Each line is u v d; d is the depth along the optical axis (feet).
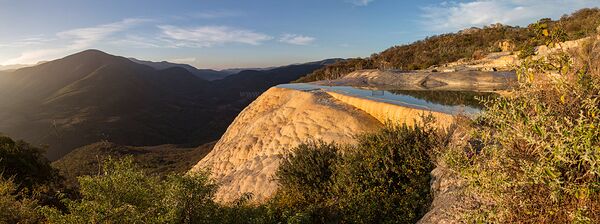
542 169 7.93
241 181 50.70
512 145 9.25
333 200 23.68
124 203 18.02
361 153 25.61
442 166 18.02
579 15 177.58
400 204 21.08
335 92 73.05
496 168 9.29
